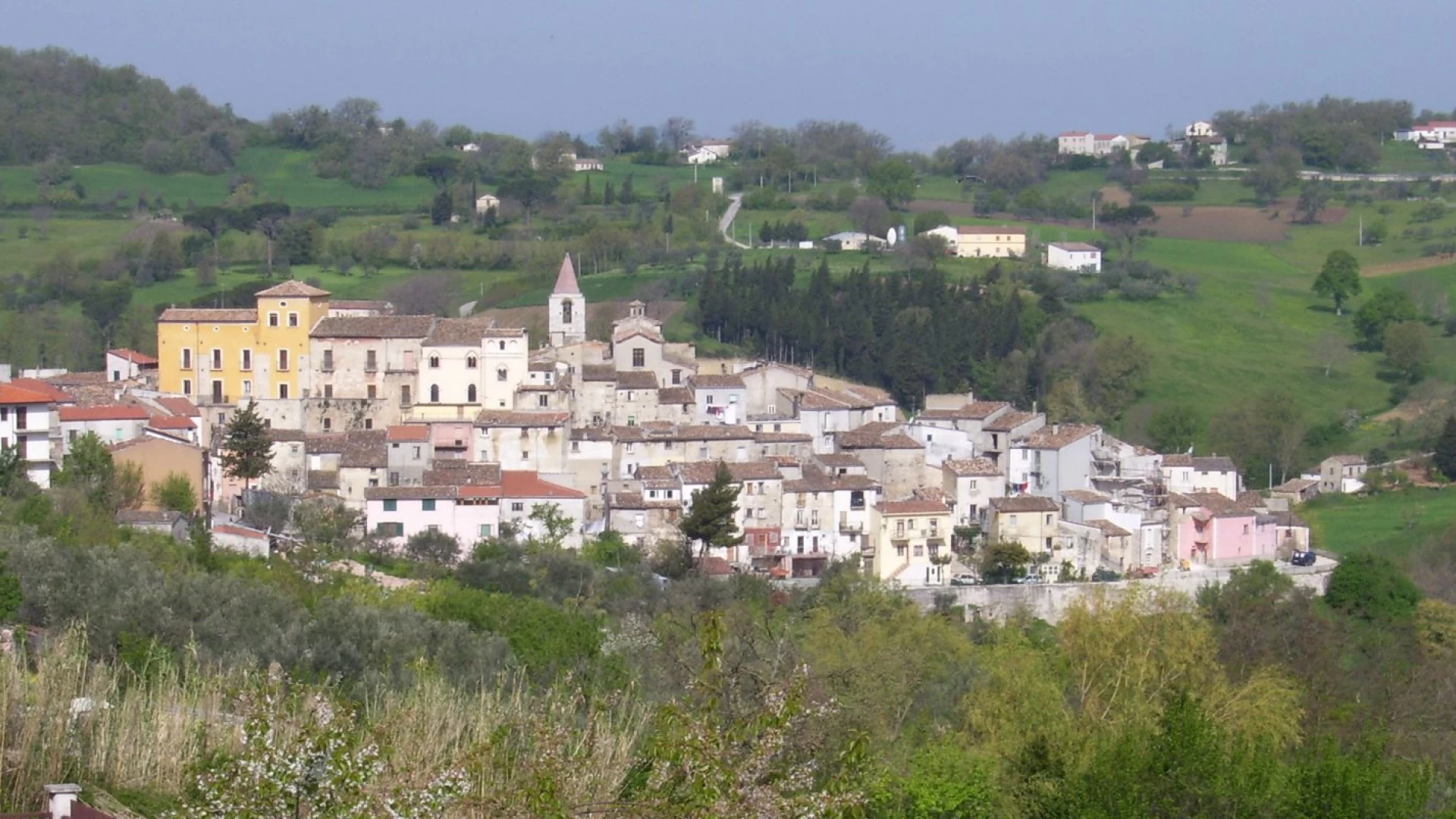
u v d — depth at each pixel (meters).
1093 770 100.75
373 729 72.38
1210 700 152.00
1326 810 97.25
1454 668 189.50
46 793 80.38
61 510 192.62
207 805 68.62
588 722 84.62
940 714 146.12
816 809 68.69
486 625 162.50
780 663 111.12
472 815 73.56
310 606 160.25
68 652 105.56
